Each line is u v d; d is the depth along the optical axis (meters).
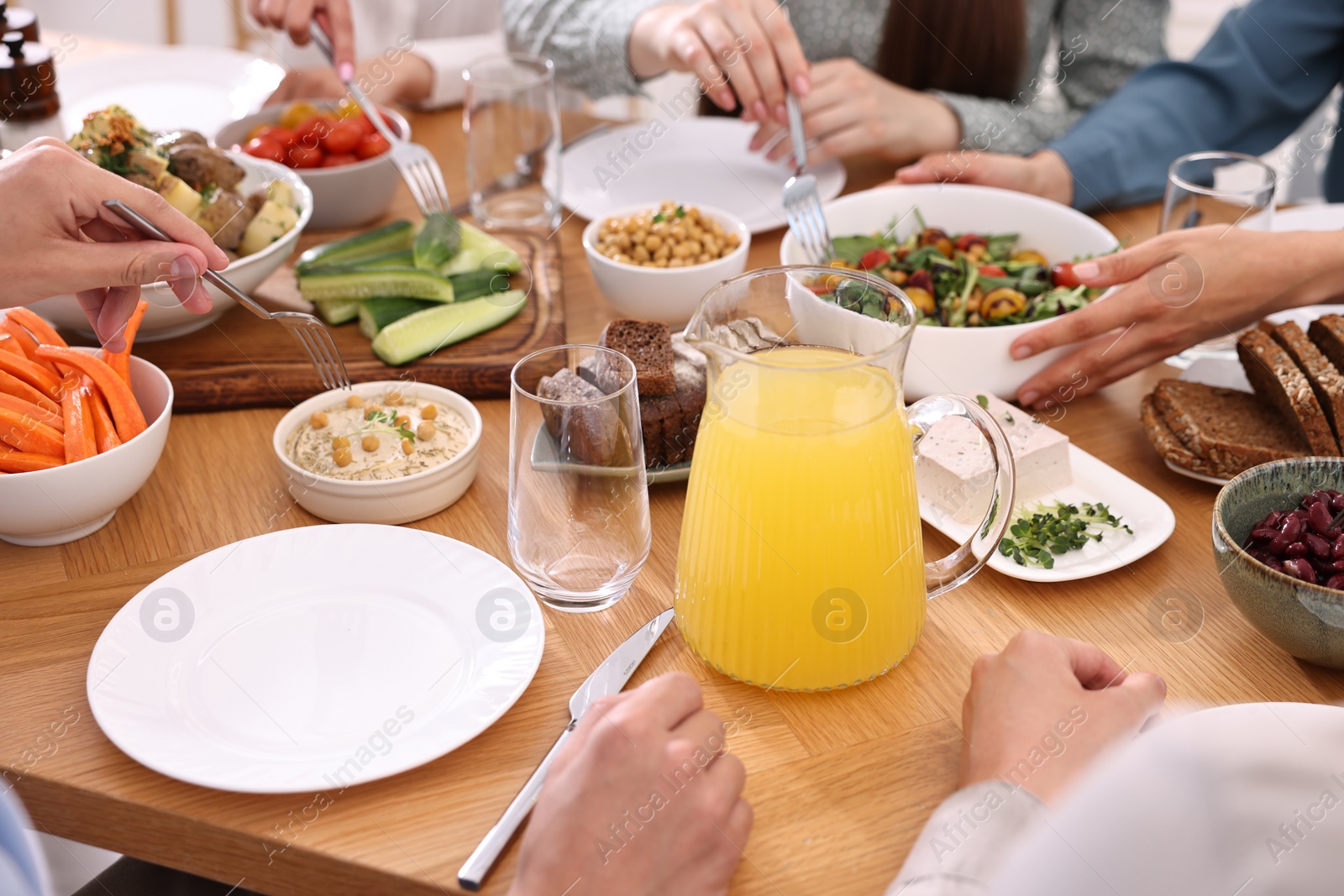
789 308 0.70
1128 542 0.86
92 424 0.87
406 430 0.92
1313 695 0.72
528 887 0.57
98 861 1.15
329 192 1.32
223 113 1.60
